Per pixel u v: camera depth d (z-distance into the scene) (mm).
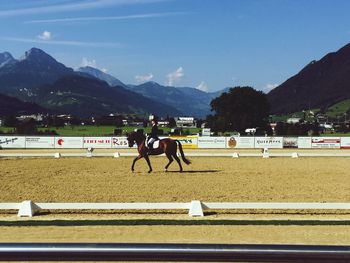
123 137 56406
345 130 127500
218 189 21594
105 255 3162
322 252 3188
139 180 24938
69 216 15727
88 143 56156
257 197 19391
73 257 3164
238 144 57812
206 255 3182
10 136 55844
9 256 3119
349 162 37281
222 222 14523
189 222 14539
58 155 42188
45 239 12211
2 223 14391
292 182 24219
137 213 16375
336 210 16719
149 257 3184
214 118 111938
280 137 57969
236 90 112312
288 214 16188
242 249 3201
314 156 43969
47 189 21641
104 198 19094
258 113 111688
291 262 3215
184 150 53500
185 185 22938
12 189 21672
